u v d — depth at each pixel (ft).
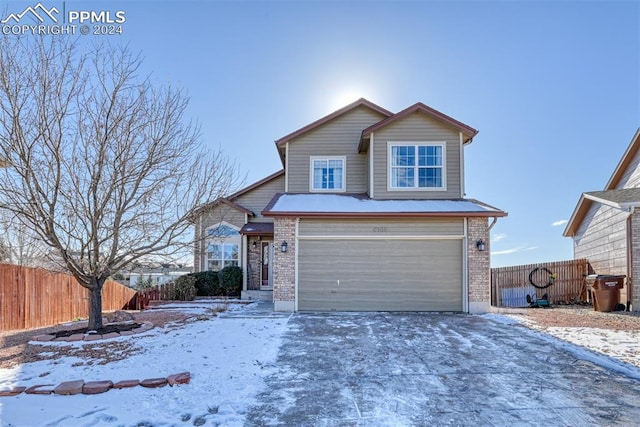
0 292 29.30
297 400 16.33
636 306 40.88
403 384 18.24
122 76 28.68
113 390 16.98
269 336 27.09
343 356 22.57
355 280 39.50
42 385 17.10
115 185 27.37
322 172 50.24
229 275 55.42
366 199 44.78
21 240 34.88
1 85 24.49
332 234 39.73
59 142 25.55
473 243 39.14
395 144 45.24
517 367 20.72
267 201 60.18
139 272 48.06
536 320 34.04
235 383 18.06
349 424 14.19
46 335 26.40
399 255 39.68
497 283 50.98
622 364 20.94
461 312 38.47
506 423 14.26
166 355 21.95
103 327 29.04
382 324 31.81
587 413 15.15
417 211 38.88
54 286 35.35
